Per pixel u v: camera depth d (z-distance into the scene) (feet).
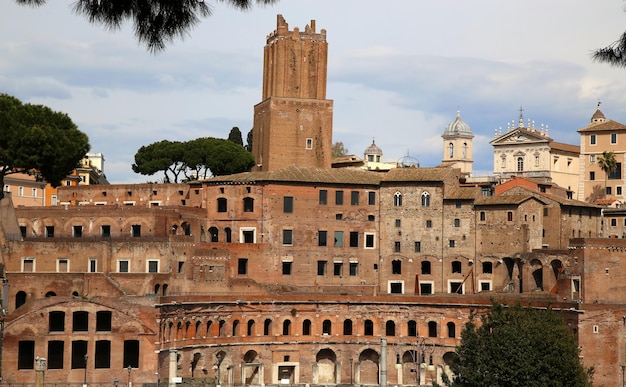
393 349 489.67
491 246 520.01
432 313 485.97
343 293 513.45
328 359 494.18
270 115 558.56
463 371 351.05
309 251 522.88
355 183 532.32
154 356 403.34
